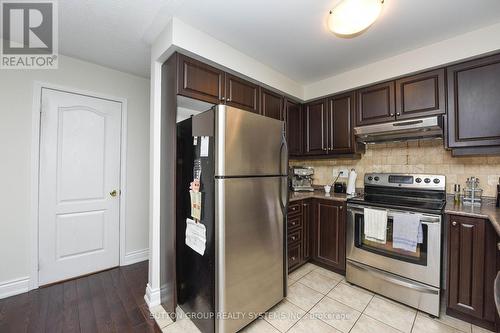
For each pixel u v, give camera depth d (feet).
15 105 6.73
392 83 7.48
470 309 5.34
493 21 5.56
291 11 5.26
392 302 6.40
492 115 5.83
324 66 8.05
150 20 5.60
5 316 5.71
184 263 5.90
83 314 5.84
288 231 7.79
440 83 6.57
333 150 8.95
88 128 8.00
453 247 5.56
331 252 8.10
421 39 6.37
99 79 8.19
